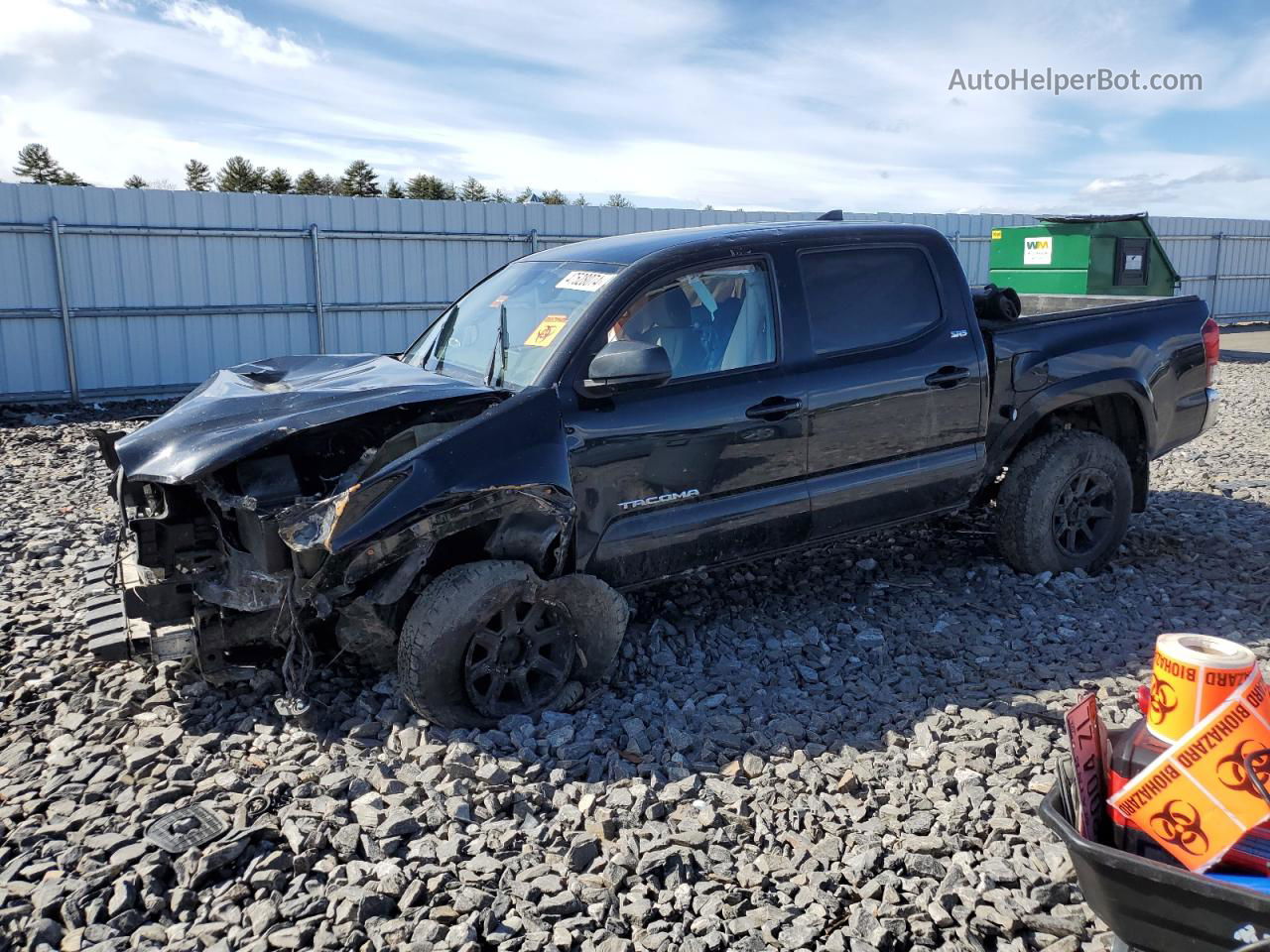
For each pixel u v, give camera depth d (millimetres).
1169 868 1997
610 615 4031
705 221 19438
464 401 3889
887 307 4789
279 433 3562
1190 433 5848
